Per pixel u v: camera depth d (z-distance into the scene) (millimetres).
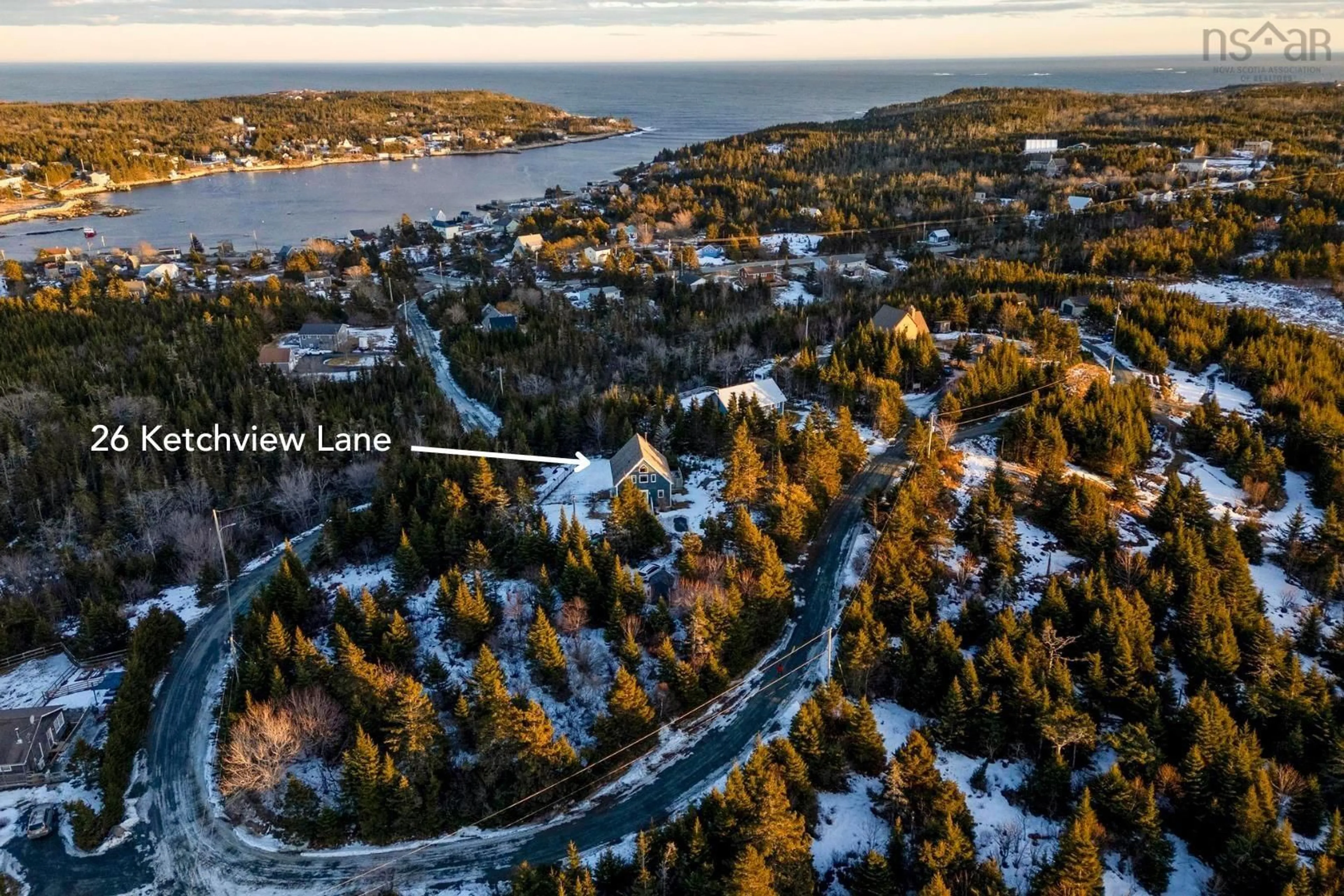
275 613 64750
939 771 55125
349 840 55938
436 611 72625
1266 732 57812
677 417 96688
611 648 67250
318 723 59438
